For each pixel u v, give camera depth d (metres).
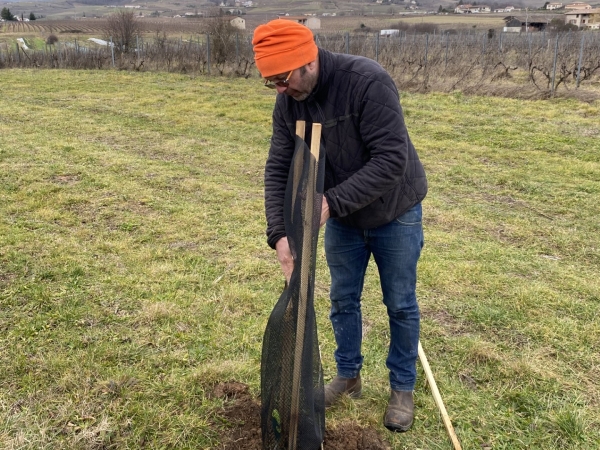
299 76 1.97
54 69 19.69
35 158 7.51
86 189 6.25
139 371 2.94
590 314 3.61
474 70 17.20
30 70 19.20
